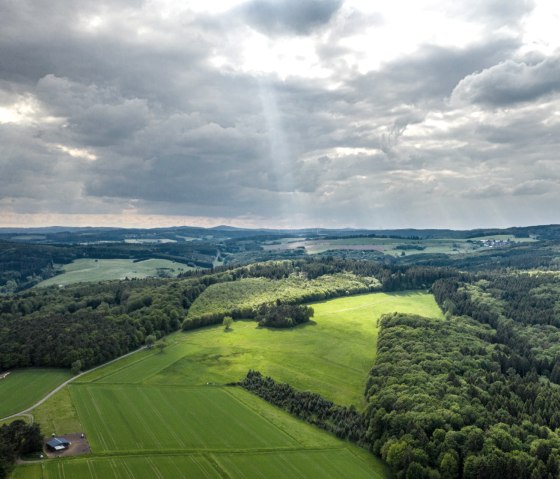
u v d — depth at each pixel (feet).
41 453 399.44
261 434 462.60
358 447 450.71
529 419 440.86
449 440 402.72
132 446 421.59
